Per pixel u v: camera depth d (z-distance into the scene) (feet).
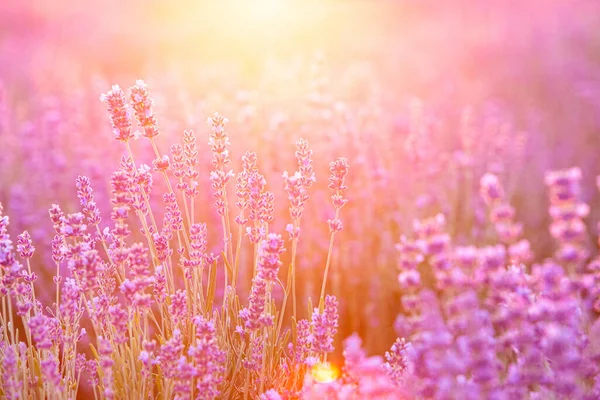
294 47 41.14
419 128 17.81
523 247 6.96
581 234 6.57
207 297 8.88
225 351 8.54
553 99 27.81
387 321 13.76
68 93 24.86
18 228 15.23
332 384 7.10
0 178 17.74
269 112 18.80
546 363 7.25
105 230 8.75
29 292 8.65
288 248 14.10
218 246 13.78
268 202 8.68
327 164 15.26
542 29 38.09
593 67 29.89
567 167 19.57
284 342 8.88
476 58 35.53
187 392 7.38
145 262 7.57
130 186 8.56
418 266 13.19
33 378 8.18
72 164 18.38
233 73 28.07
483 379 6.40
